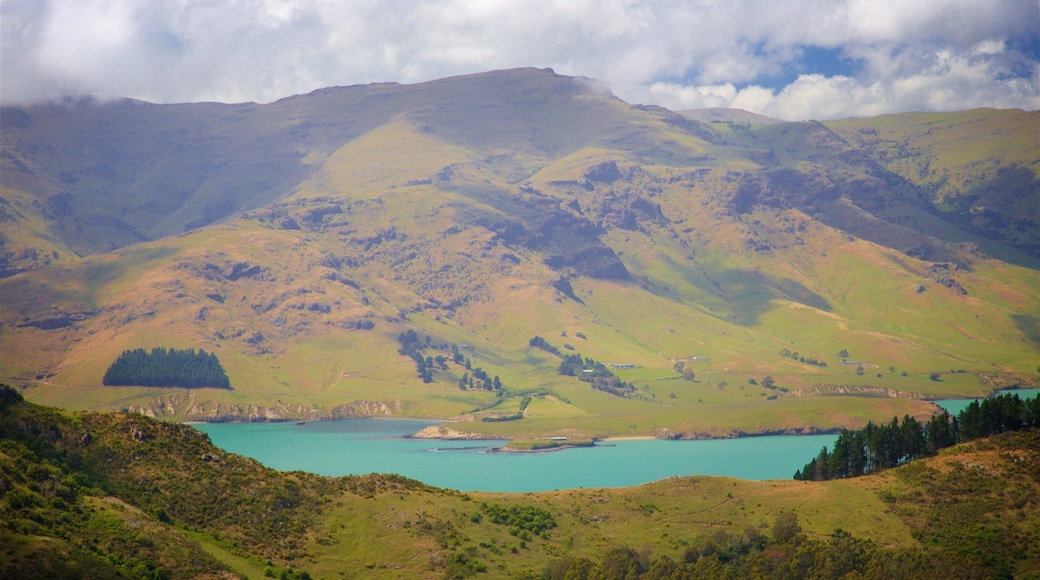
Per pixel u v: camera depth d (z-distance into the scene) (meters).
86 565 172.12
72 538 179.75
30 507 183.62
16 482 188.75
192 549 189.75
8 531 172.62
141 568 178.38
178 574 181.25
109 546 181.62
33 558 168.00
